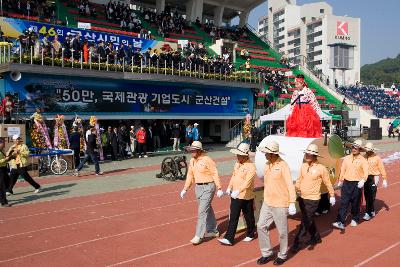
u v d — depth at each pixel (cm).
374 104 5209
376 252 773
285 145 979
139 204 1211
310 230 814
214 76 3023
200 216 826
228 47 4116
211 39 4200
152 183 1583
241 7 5025
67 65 2217
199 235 822
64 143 2023
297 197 811
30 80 2144
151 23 3891
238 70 3631
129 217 1055
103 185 1540
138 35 3222
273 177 704
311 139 977
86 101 2384
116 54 2491
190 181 844
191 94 2991
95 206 1188
